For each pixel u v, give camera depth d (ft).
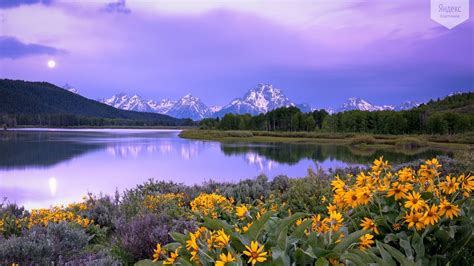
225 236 7.00
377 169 10.02
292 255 7.13
